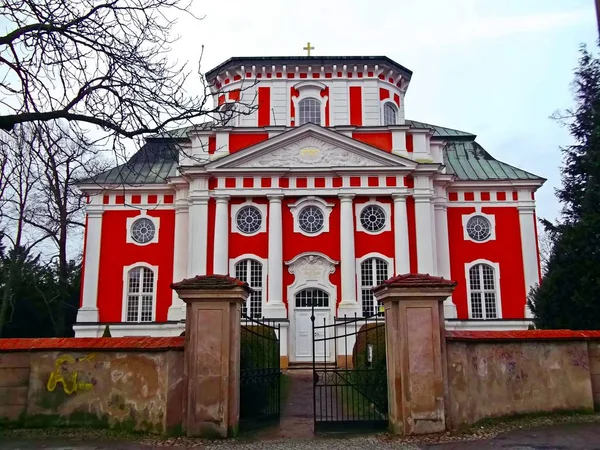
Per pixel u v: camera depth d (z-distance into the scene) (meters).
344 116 35.47
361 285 31.50
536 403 14.27
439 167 32.00
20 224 35.94
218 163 31.70
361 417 15.54
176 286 13.41
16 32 11.09
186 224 33.44
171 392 13.27
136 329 30.69
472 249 33.72
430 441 12.33
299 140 32.28
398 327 13.37
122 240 33.69
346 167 31.81
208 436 12.87
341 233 31.58
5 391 13.80
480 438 12.44
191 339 13.29
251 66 35.69
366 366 15.28
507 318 31.92
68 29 11.67
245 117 35.25
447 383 13.25
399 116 37.22
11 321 33.62
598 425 13.41
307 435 13.45
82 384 13.75
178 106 12.14
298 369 27.61
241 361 14.73
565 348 14.71
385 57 35.94
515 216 34.12
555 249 18.45
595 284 17.09
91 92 11.84
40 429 13.48
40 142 12.05
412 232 31.95
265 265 31.50
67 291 39.06
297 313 31.17
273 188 31.91
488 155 37.56
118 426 13.46
